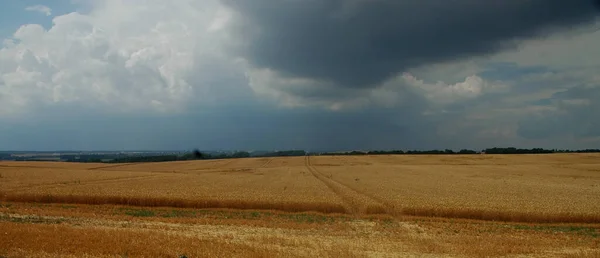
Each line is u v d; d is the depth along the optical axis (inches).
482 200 1520.7
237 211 1360.7
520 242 901.2
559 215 1218.0
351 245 832.9
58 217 1123.9
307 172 3346.5
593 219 1207.6
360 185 2170.3
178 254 664.4
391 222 1199.6
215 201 1428.4
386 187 2057.1
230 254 682.2
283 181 2421.3
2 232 748.0
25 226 839.7
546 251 811.4
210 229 997.8
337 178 2706.7
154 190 1738.4
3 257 599.5
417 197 1609.3
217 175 2984.7
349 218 1263.5
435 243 873.5
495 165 4158.5
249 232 974.4
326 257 705.0
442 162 4611.2
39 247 663.1
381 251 782.5
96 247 681.6
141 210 1358.3
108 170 3577.8
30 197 1465.3
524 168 3735.2
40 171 3004.4
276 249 755.4
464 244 867.4
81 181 2250.2
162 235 823.7
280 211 1368.1
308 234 980.6
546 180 2596.0
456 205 1373.0
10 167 3553.2
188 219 1144.8
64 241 706.8
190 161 5472.4
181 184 2137.1
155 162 5369.1
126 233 818.8
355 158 5349.4
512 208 1309.1
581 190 1961.1
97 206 1406.3
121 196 1469.0
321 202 1405.0
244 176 2876.5
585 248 856.3
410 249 805.2
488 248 820.6
